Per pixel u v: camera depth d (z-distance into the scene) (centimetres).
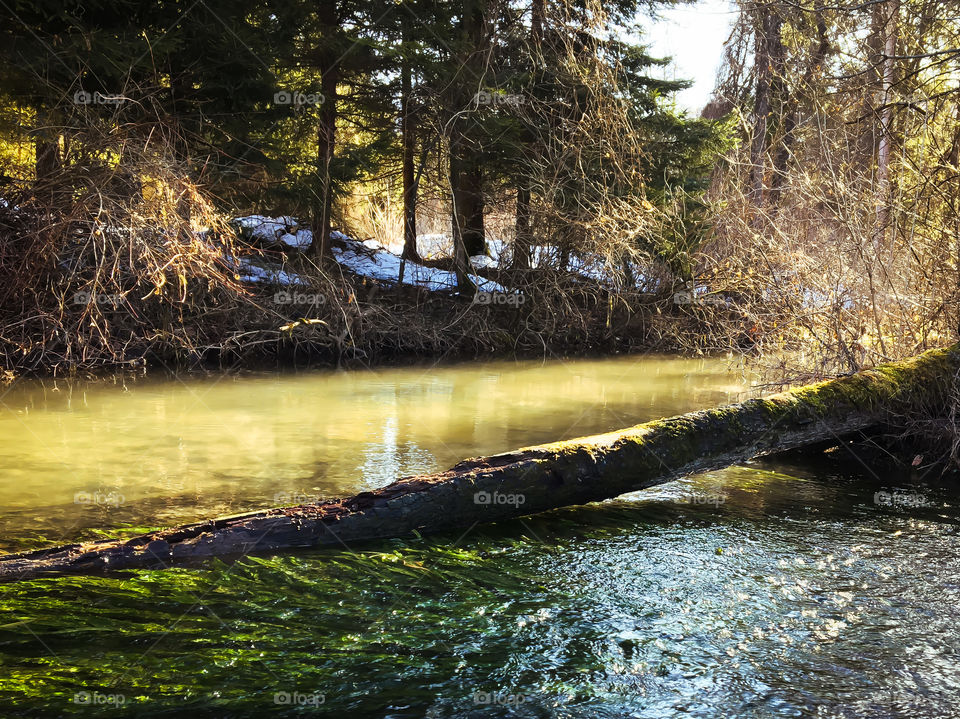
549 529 407
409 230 1409
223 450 544
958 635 291
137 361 942
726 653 276
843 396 518
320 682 249
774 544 389
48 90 858
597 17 1224
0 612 288
